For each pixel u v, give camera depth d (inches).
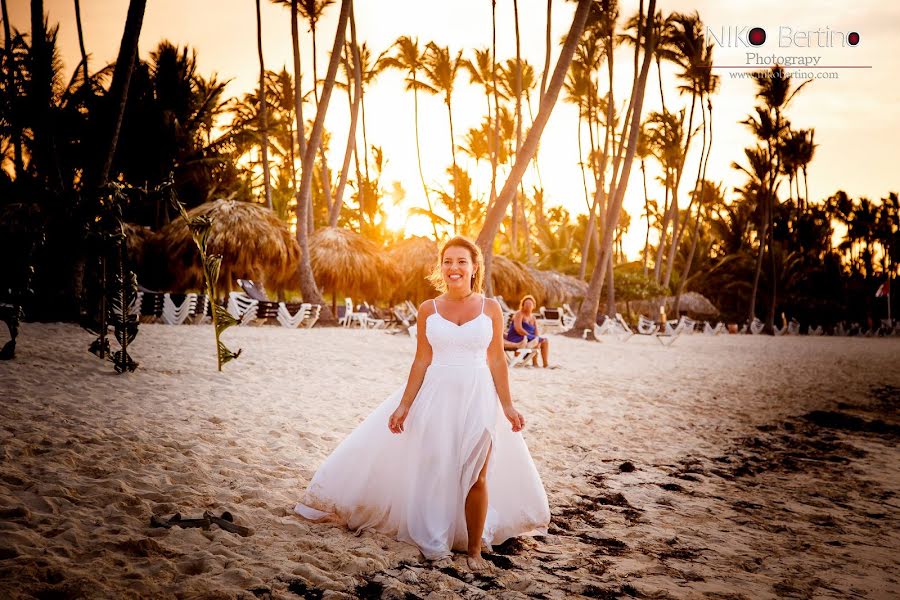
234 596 85.8
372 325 880.3
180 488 126.4
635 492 167.6
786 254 1786.4
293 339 504.7
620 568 115.3
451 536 110.7
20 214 598.5
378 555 106.7
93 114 603.5
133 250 725.3
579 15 575.5
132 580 86.3
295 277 838.5
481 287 119.3
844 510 166.6
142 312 603.8
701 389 375.9
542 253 1659.7
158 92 913.5
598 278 791.7
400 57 1344.7
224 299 679.1
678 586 108.8
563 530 134.5
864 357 770.8
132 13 408.2
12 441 140.5
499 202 602.9
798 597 108.2
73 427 160.9
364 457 117.9
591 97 1405.0
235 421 192.2
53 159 490.3
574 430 233.6
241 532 109.0
